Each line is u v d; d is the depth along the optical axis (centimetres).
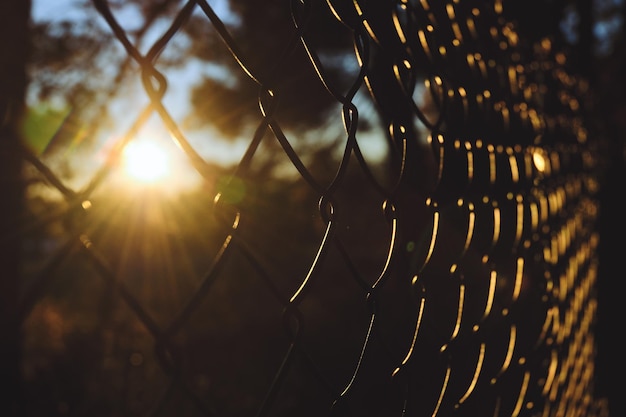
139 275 820
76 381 502
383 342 90
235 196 70
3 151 54
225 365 664
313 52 80
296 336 76
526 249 160
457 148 125
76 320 642
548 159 193
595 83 330
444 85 114
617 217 294
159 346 63
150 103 61
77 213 58
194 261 829
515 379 166
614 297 280
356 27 88
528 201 166
